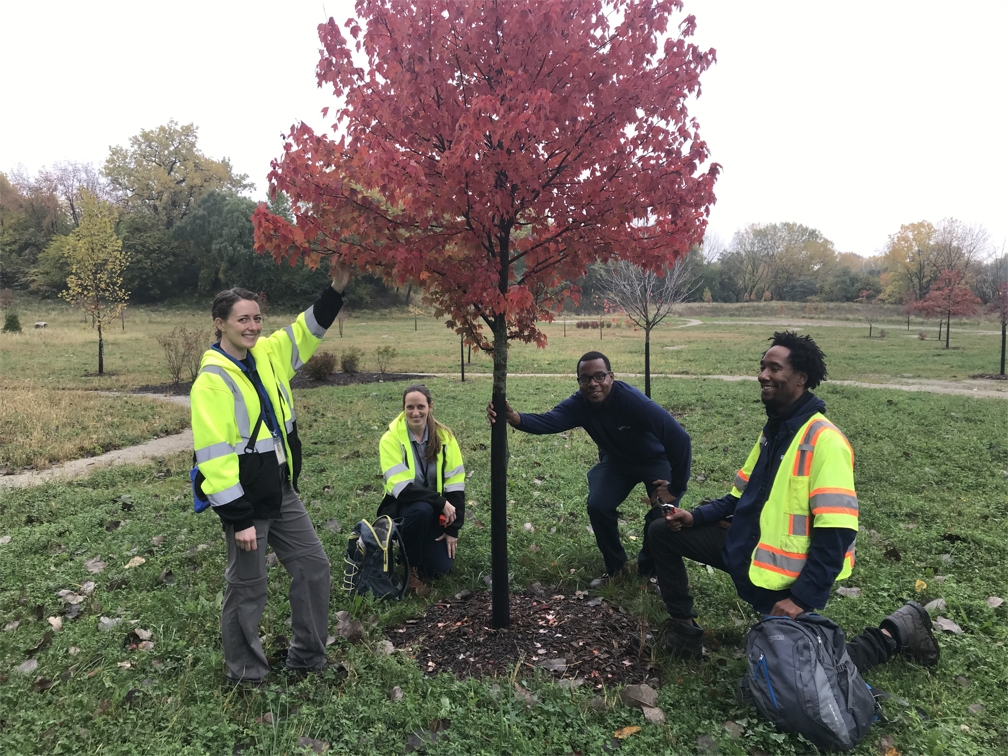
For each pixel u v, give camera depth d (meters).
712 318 59.28
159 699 2.86
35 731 2.62
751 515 2.97
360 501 6.00
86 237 19.36
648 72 3.07
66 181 69.19
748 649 2.73
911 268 58.19
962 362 21.53
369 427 10.16
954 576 4.13
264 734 2.58
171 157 67.81
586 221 3.25
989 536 4.76
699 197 3.20
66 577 4.30
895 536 4.88
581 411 4.13
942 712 2.72
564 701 2.75
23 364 21.41
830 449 2.70
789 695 2.50
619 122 3.11
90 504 6.21
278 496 2.95
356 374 19.25
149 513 5.75
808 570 2.67
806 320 55.19
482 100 2.72
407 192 3.04
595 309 60.59
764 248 87.75
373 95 3.16
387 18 3.07
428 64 2.92
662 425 3.91
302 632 3.08
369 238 3.22
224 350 2.92
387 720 2.69
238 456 2.84
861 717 2.53
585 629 3.44
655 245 3.39
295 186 3.11
